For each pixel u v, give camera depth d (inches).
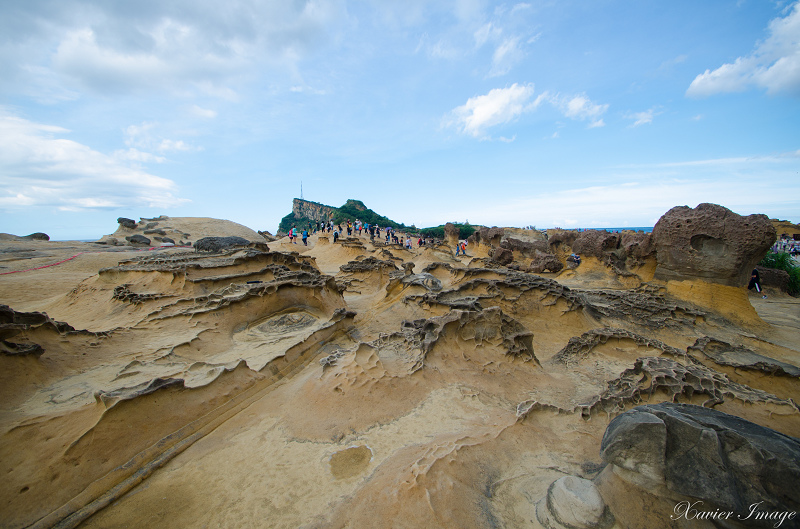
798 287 789.2
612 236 750.5
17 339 233.0
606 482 137.4
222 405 231.6
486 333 329.4
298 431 209.6
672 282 556.4
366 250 1134.4
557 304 482.9
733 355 343.9
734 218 496.4
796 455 106.7
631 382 266.4
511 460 183.2
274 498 159.6
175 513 153.2
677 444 120.6
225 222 1748.3
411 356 290.4
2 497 145.6
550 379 314.2
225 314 379.6
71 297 476.1
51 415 186.7
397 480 155.6
